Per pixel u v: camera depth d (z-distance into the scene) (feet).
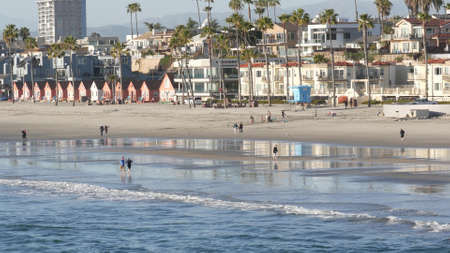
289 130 577.43
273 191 303.68
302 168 362.74
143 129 650.84
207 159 414.00
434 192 285.64
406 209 261.24
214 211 278.46
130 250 242.58
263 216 267.18
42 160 434.71
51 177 365.81
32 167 403.34
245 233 250.37
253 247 236.63
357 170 347.97
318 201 281.13
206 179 339.98
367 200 277.64
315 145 472.44
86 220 278.87
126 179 350.84
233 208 280.10
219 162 398.62
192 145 499.10
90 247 247.91
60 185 342.64
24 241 257.14
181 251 238.89
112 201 304.50
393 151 423.23
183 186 325.42
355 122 613.11
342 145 466.70
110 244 249.55
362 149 440.04
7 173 382.83
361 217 256.11
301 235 244.01
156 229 262.26
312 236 241.96
